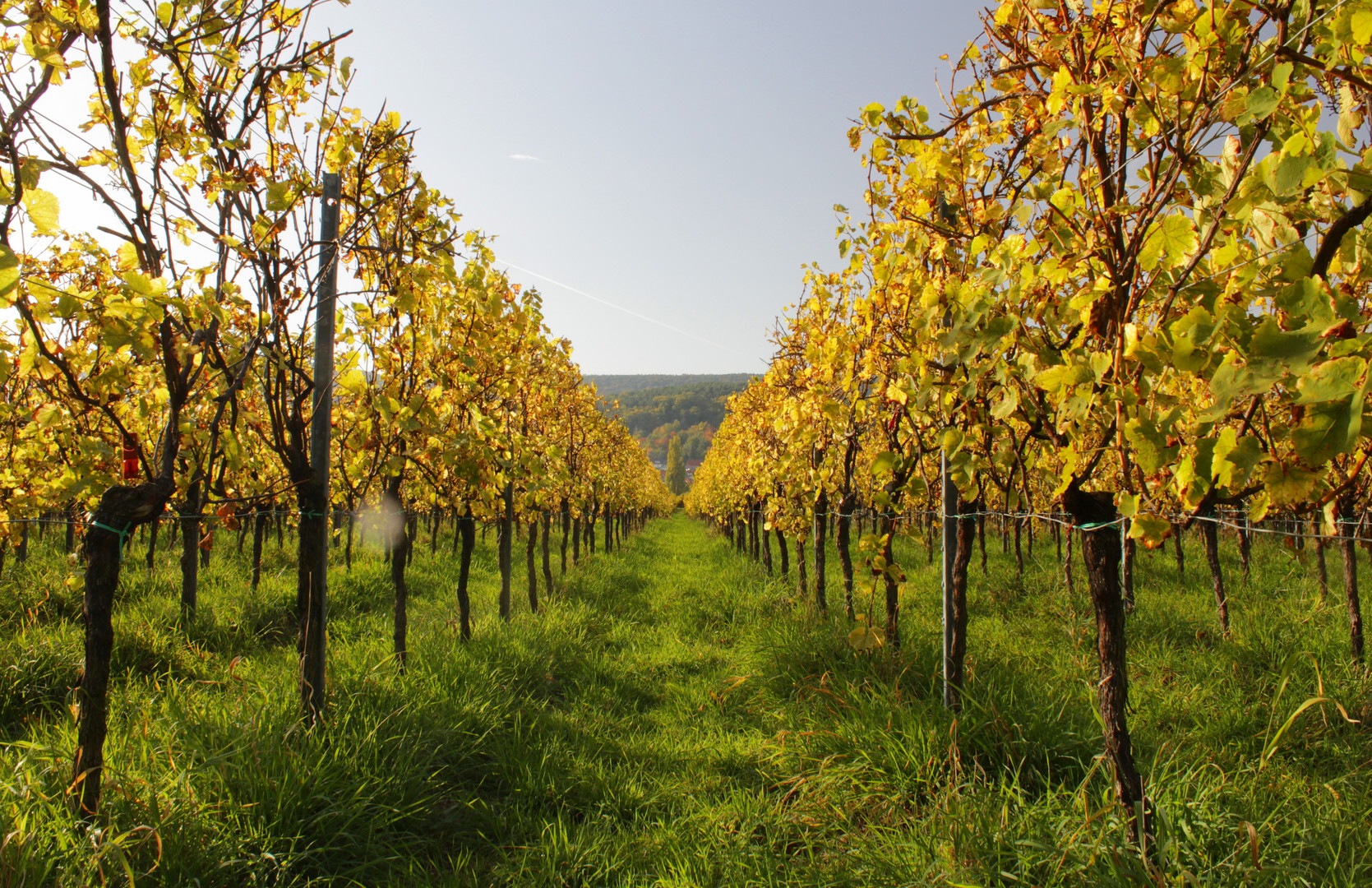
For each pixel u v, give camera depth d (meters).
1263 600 6.76
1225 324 1.57
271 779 2.81
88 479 2.81
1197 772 2.90
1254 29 1.58
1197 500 1.65
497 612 7.17
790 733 3.76
